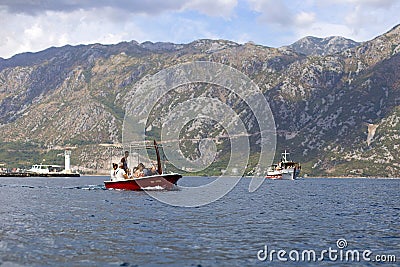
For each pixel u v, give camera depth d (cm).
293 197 7781
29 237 3048
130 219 4012
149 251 2638
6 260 2405
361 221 4103
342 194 9119
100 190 8388
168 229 3431
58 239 2977
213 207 5231
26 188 10006
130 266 2317
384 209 5434
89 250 2648
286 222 3959
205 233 3262
